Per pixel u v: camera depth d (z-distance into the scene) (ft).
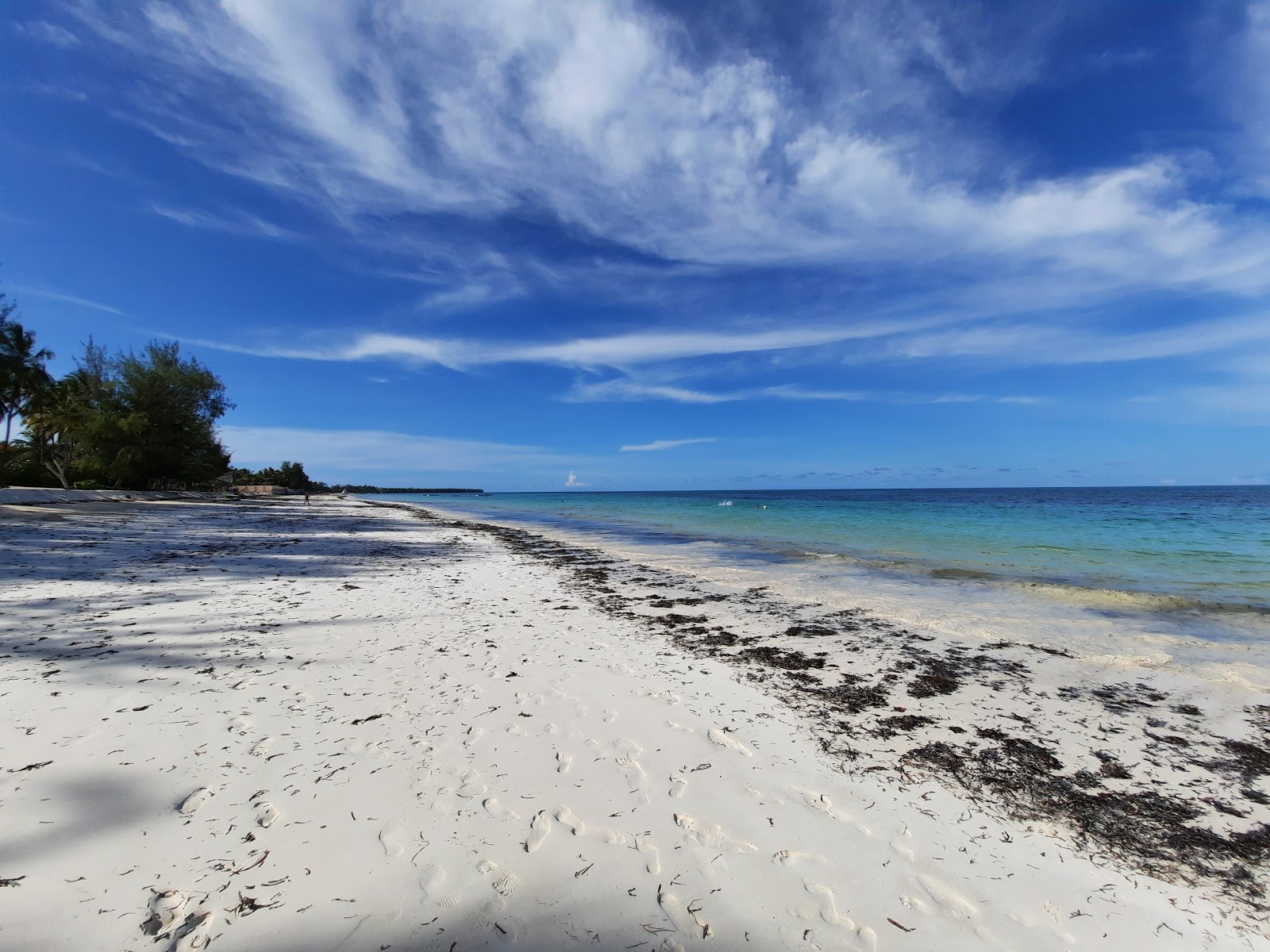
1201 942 7.86
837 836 9.93
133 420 117.60
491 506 211.82
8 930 6.86
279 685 15.74
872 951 7.38
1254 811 11.39
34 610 22.86
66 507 76.69
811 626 26.21
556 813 10.15
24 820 9.05
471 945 7.10
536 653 20.25
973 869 9.23
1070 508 126.41
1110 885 9.02
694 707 15.76
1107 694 17.80
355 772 11.16
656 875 8.63
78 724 12.66
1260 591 34.55
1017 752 13.75
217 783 10.48
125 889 7.68
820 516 114.01
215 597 27.02
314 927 7.22
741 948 7.32
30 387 100.73
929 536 69.67
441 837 9.23
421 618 24.93
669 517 120.57
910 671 19.85
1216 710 16.61
